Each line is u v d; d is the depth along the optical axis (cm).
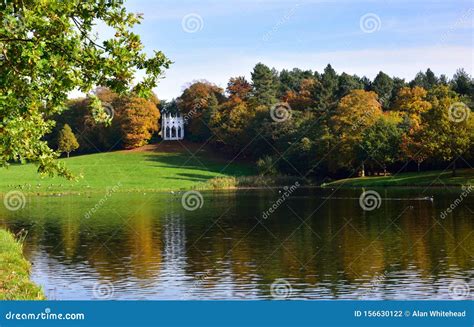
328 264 2902
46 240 3862
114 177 9994
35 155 2086
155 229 4384
